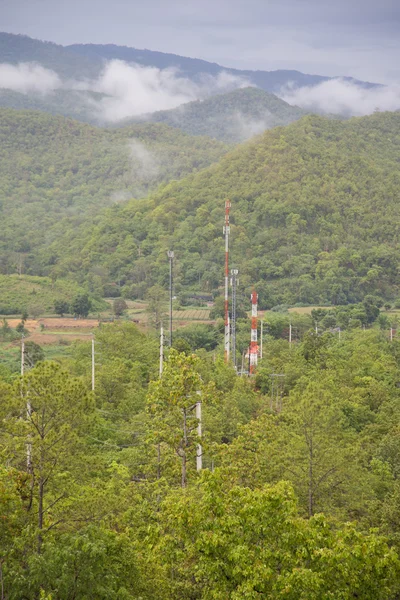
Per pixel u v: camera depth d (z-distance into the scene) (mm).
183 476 67250
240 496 46250
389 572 43156
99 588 43625
